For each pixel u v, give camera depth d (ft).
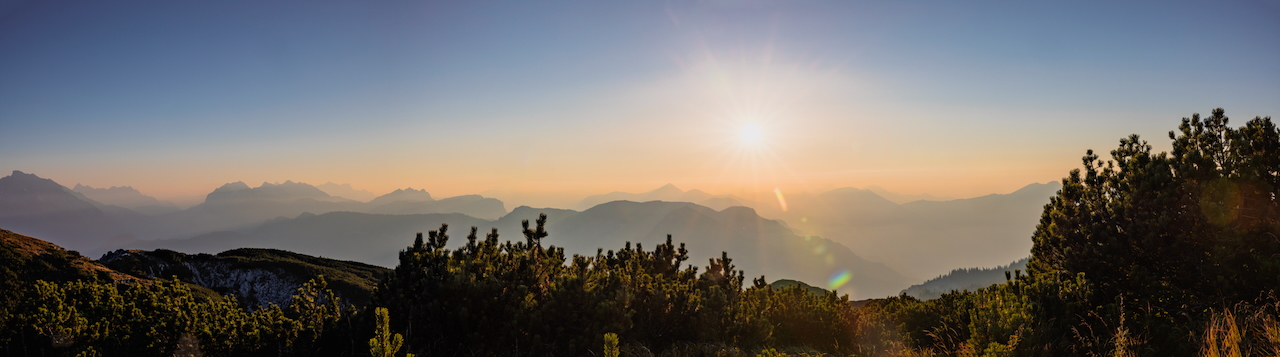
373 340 19.60
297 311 36.73
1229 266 31.40
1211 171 33.73
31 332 29.86
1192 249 33.83
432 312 31.22
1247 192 32.09
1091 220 40.24
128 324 32.32
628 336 35.94
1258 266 29.91
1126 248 36.55
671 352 35.83
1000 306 32.68
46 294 32.58
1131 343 27.48
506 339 32.04
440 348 31.45
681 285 42.24
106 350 30.86
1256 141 32.99
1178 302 33.68
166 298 36.11
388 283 35.14
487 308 32.50
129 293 36.37
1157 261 35.68
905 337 49.62
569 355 30.60
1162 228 34.42
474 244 38.88
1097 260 36.91
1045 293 34.24
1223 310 28.99
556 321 32.63
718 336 40.32
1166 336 28.32
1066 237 41.34
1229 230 31.60
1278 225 29.96
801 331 49.73
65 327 30.53
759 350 39.73
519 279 36.35
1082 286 34.65
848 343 49.85
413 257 35.83
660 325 38.65
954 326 46.01
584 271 38.50
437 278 33.76
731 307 43.55
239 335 33.42
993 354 28.50
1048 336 30.04
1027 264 49.03
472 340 31.24
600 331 31.71
